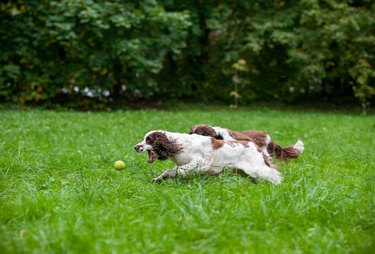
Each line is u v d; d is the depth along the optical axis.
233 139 6.70
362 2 19.50
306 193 5.18
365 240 4.21
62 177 6.64
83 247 3.87
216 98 20.88
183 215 4.61
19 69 16.48
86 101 17.80
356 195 5.48
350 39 18.41
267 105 20.58
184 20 16.98
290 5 19.72
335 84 22.02
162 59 19.19
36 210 4.71
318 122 14.38
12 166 7.04
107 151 8.24
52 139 9.83
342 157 8.54
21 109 16.11
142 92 18.72
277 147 7.25
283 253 3.89
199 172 5.97
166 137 6.02
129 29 16.78
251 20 19.36
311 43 18.83
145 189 5.67
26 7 16.30
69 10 15.73
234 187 5.66
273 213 4.69
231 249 3.96
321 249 4.03
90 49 16.77
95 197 5.20
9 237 4.09
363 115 18.09
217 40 20.80
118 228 4.30
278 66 20.61
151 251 3.90
